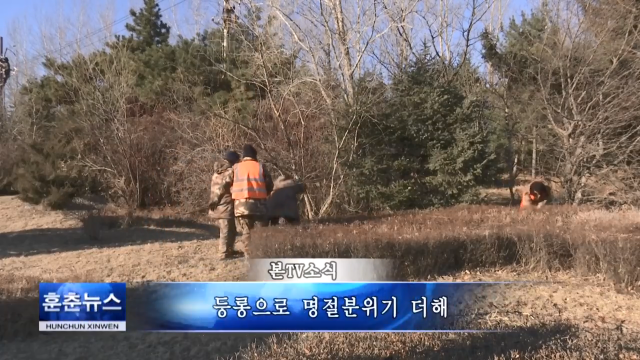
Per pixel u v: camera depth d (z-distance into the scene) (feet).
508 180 65.77
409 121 45.34
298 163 42.96
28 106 77.36
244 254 26.35
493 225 25.23
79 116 54.39
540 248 22.94
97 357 14.96
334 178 44.80
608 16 46.06
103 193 54.13
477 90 58.39
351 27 44.70
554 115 48.37
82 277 21.90
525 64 56.95
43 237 36.45
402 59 52.44
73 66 55.31
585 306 18.74
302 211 46.37
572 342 15.03
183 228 40.57
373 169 44.68
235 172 26.00
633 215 27.12
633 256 20.68
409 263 21.16
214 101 55.77
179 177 50.37
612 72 46.39
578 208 32.42
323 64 44.68
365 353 14.60
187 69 61.41
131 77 57.16
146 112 59.47
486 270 22.61
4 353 15.17
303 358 14.26
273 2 41.93
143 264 26.08
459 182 44.04
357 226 25.07
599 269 21.94
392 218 30.35
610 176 46.39
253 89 57.62
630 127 46.88
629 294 19.92
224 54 56.75
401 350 14.83
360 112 43.65
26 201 50.19
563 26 47.55
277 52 43.11
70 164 50.62
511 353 14.08
